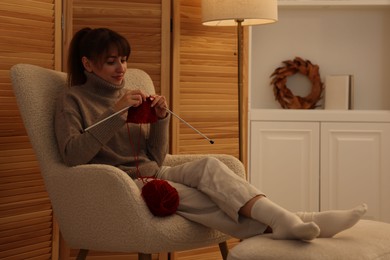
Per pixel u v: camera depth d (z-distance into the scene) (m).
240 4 2.71
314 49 3.67
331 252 1.61
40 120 2.05
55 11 2.61
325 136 3.29
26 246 2.50
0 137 2.40
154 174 2.19
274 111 3.29
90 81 2.19
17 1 2.46
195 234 1.90
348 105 3.48
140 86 2.47
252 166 3.29
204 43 2.94
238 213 1.84
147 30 2.83
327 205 3.29
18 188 2.46
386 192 3.28
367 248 1.66
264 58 3.68
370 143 3.28
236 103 3.03
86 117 2.10
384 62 3.66
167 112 2.22
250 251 1.63
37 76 2.13
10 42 2.44
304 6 3.56
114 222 1.85
